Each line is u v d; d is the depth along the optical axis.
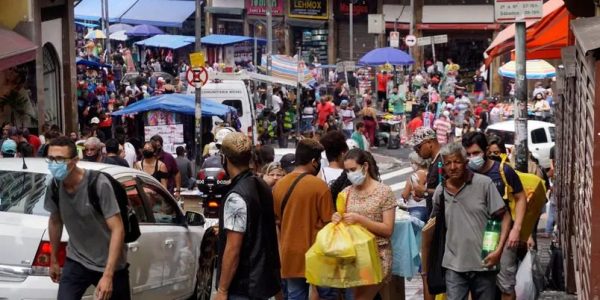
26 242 10.91
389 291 12.16
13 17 31.72
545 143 37.34
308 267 10.77
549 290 14.48
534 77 43.06
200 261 14.00
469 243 10.59
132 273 11.80
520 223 10.97
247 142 9.58
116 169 12.24
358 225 10.79
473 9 66.94
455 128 43.34
